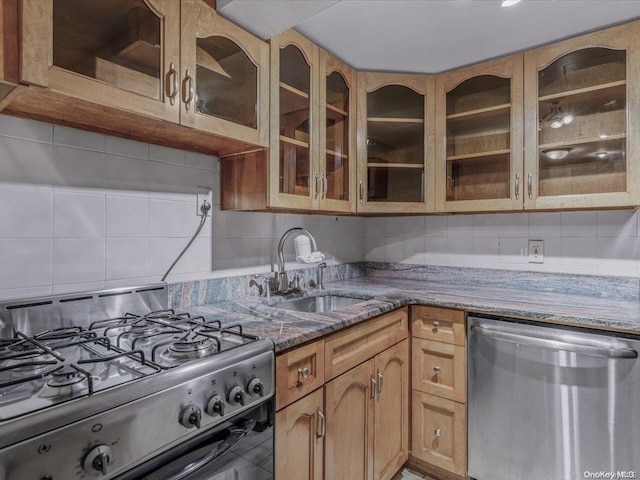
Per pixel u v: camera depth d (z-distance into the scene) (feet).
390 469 5.39
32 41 2.66
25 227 3.53
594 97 5.50
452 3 4.68
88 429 2.19
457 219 7.47
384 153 6.79
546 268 6.52
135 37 3.39
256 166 4.93
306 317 4.44
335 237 7.76
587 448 4.58
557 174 5.74
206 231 5.16
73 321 3.77
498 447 5.18
